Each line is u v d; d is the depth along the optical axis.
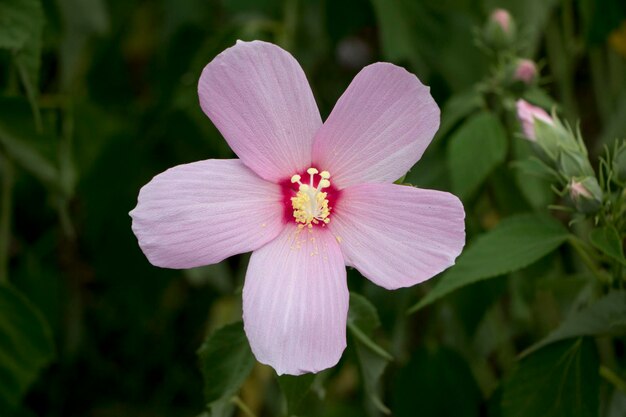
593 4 0.87
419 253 0.60
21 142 0.79
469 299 0.79
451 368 0.80
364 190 0.61
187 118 0.92
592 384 0.69
